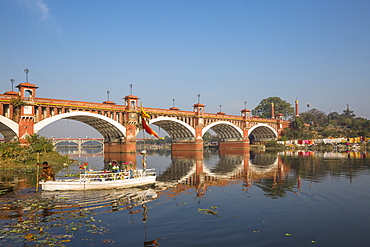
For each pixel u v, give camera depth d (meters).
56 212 18.17
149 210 18.70
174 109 97.12
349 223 15.70
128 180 27.20
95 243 13.09
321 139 134.62
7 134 65.06
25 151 50.62
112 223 15.98
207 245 12.84
